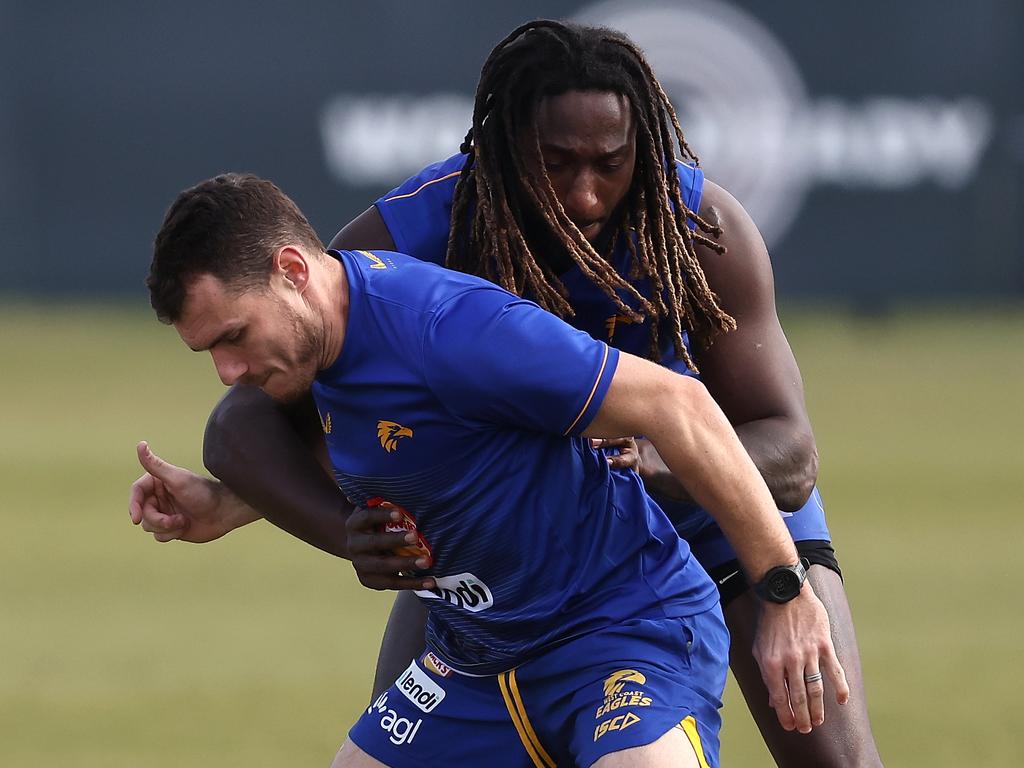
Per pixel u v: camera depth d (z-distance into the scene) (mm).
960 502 44969
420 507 13680
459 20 77812
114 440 54844
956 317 82875
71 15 78750
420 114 78438
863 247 78250
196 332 13055
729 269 16047
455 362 12883
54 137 79625
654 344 15789
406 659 16719
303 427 16438
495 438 13328
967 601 33438
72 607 33219
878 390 66500
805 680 13320
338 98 78562
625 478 14180
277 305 13000
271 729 24031
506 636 14086
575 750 13711
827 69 77125
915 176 78188
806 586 13414
